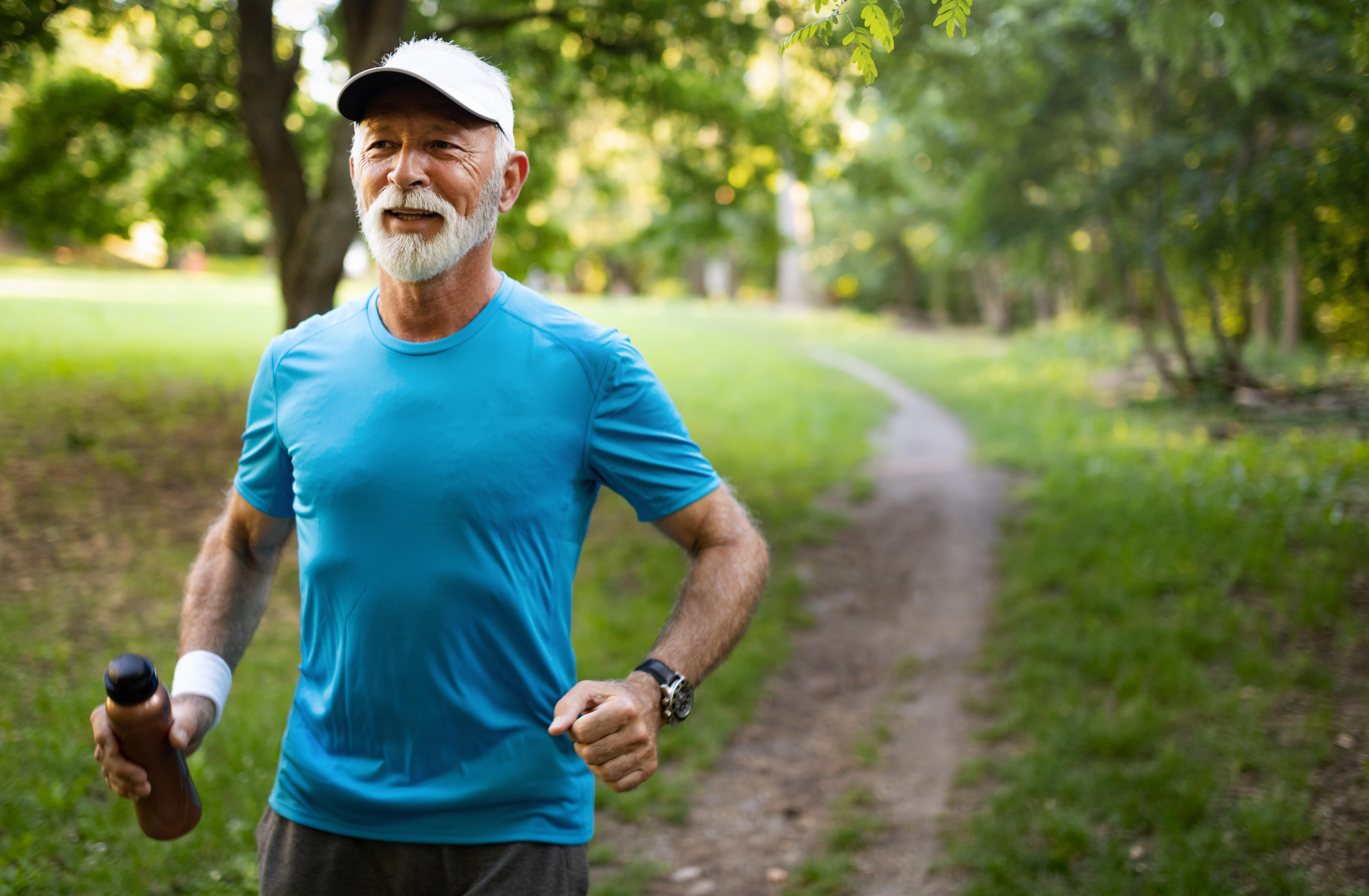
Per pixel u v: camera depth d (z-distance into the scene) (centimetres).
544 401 162
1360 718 419
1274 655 498
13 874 306
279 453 176
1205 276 1281
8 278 2948
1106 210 1390
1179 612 564
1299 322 1719
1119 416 1327
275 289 3666
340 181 761
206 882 324
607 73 1005
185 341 1755
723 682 543
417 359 163
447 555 156
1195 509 768
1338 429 1102
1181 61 709
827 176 1182
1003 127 1357
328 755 167
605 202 1416
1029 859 352
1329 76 934
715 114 1067
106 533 648
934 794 432
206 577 181
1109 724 445
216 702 167
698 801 439
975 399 1650
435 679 158
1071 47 1226
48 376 1190
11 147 971
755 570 168
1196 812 363
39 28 820
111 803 354
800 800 439
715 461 1099
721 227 1180
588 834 171
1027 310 3847
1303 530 679
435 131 158
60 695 427
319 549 163
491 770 161
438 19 943
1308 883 313
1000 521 879
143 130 1012
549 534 164
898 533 877
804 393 1706
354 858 163
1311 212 987
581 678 526
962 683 554
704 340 2572
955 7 176
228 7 917
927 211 2519
